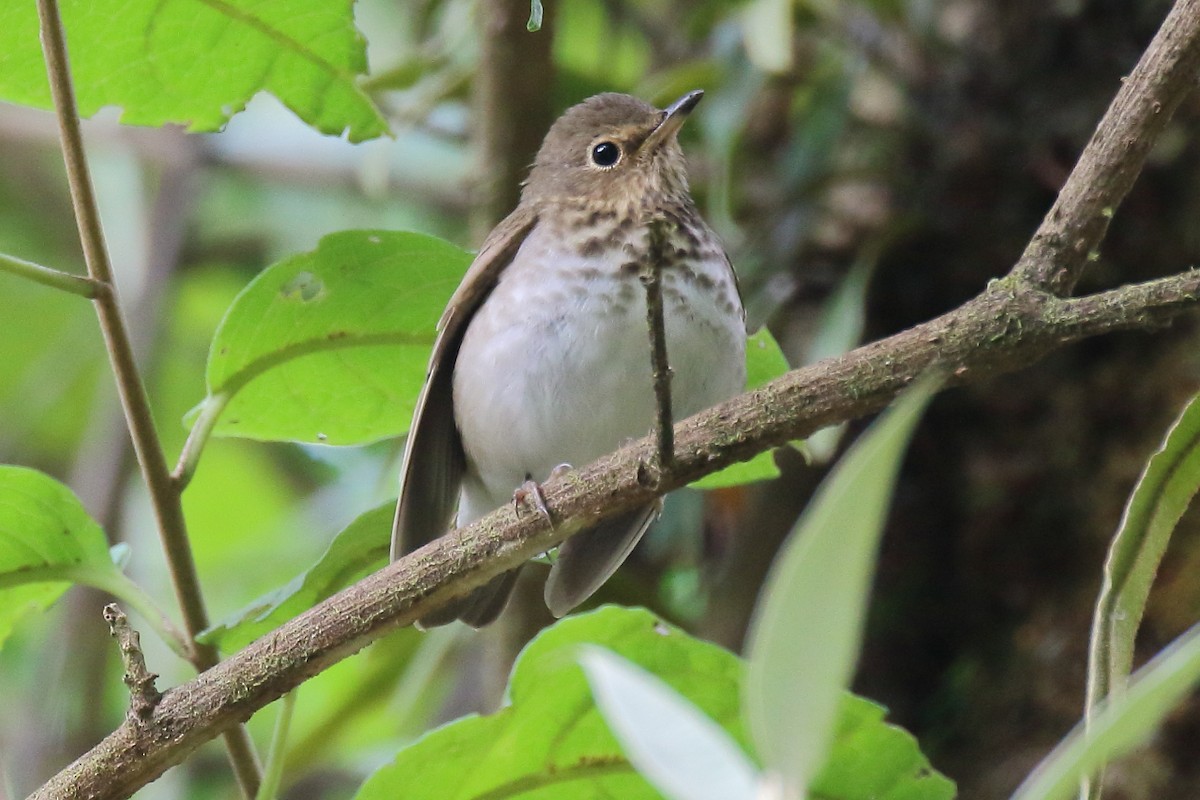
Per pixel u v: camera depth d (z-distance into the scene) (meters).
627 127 8.59
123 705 12.98
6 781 5.16
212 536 13.98
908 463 9.63
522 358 7.72
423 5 11.91
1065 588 9.08
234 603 12.71
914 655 9.47
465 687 11.33
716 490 10.40
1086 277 9.27
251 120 13.27
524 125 9.62
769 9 8.86
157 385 12.44
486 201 9.73
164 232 12.73
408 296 6.72
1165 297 4.71
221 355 6.61
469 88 10.72
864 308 9.73
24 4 6.62
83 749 11.26
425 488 7.71
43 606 6.36
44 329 14.14
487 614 7.71
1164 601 8.10
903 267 9.95
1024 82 9.88
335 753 11.41
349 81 7.18
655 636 5.65
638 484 5.20
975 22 10.10
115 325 5.67
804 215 10.27
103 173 13.91
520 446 7.89
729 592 10.09
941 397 9.59
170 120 7.32
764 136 11.03
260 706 5.14
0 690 12.57
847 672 2.88
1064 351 9.27
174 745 5.07
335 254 6.49
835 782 5.91
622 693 3.15
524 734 5.77
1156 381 8.97
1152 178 9.23
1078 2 9.80
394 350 6.91
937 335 4.91
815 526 2.71
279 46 7.02
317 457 13.27
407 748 5.66
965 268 9.84
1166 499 4.79
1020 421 9.36
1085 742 2.75
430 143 12.91
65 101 5.50
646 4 12.23
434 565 5.29
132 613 12.57
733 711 5.75
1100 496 9.02
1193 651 2.73
